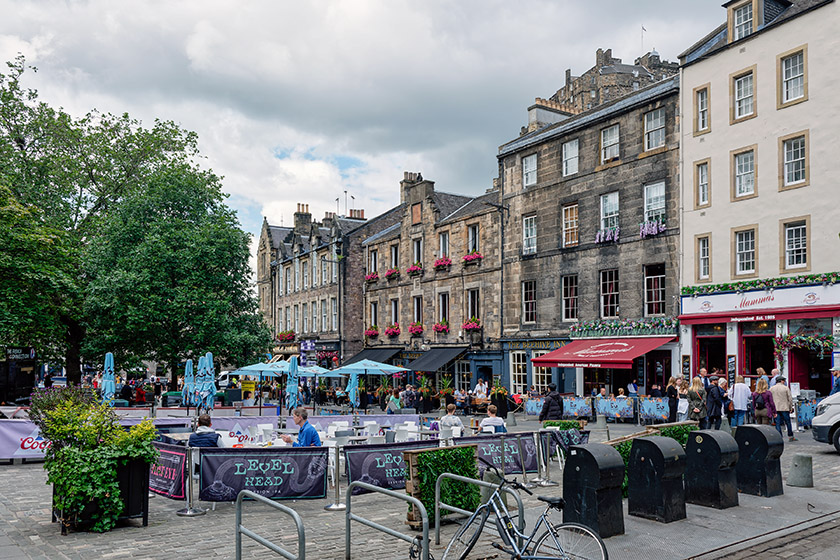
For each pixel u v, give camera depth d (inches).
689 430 474.6
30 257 927.7
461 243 1386.6
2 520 383.2
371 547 326.0
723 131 912.9
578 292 1109.7
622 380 1041.5
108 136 1304.1
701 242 940.0
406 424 701.9
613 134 1072.2
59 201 1200.8
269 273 2311.8
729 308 885.2
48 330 1048.8
